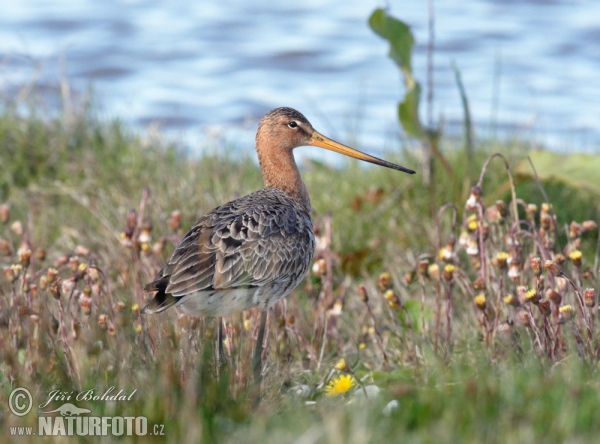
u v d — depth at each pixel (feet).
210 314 31.27
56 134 53.57
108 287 33.24
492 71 87.25
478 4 108.99
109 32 98.99
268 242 32.19
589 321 30.45
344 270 42.91
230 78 87.92
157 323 31.58
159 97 81.56
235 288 31.19
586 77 86.22
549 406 24.67
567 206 44.96
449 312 32.40
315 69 90.79
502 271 32.50
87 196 48.49
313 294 40.01
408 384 29.19
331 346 36.45
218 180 48.47
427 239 43.62
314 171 52.80
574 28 99.25
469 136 46.52
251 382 29.43
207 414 25.93
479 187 33.53
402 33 46.32
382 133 71.77
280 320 34.40
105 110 66.59
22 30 96.99
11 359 29.45
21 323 32.58
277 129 37.29
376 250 44.47
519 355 30.60
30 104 55.52
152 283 30.40
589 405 24.49
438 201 46.57
